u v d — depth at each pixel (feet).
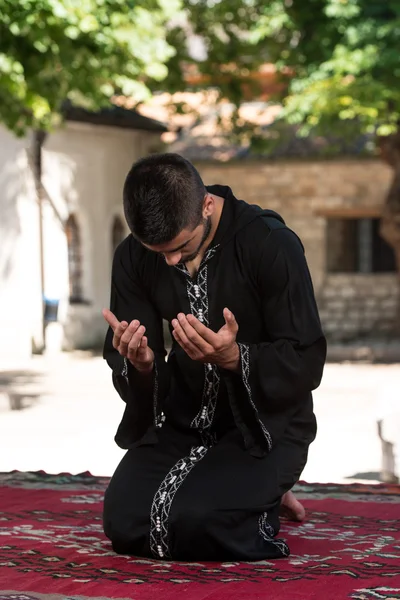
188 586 12.57
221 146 85.56
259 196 83.82
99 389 50.39
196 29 71.46
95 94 47.29
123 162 79.05
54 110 52.49
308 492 19.57
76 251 74.84
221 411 14.90
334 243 83.66
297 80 65.36
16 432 35.45
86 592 12.30
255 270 14.30
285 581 12.78
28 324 68.33
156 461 14.75
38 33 42.86
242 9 70.74
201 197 13.34
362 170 81.10
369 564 13.70
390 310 81.71
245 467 14.32
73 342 73.26
